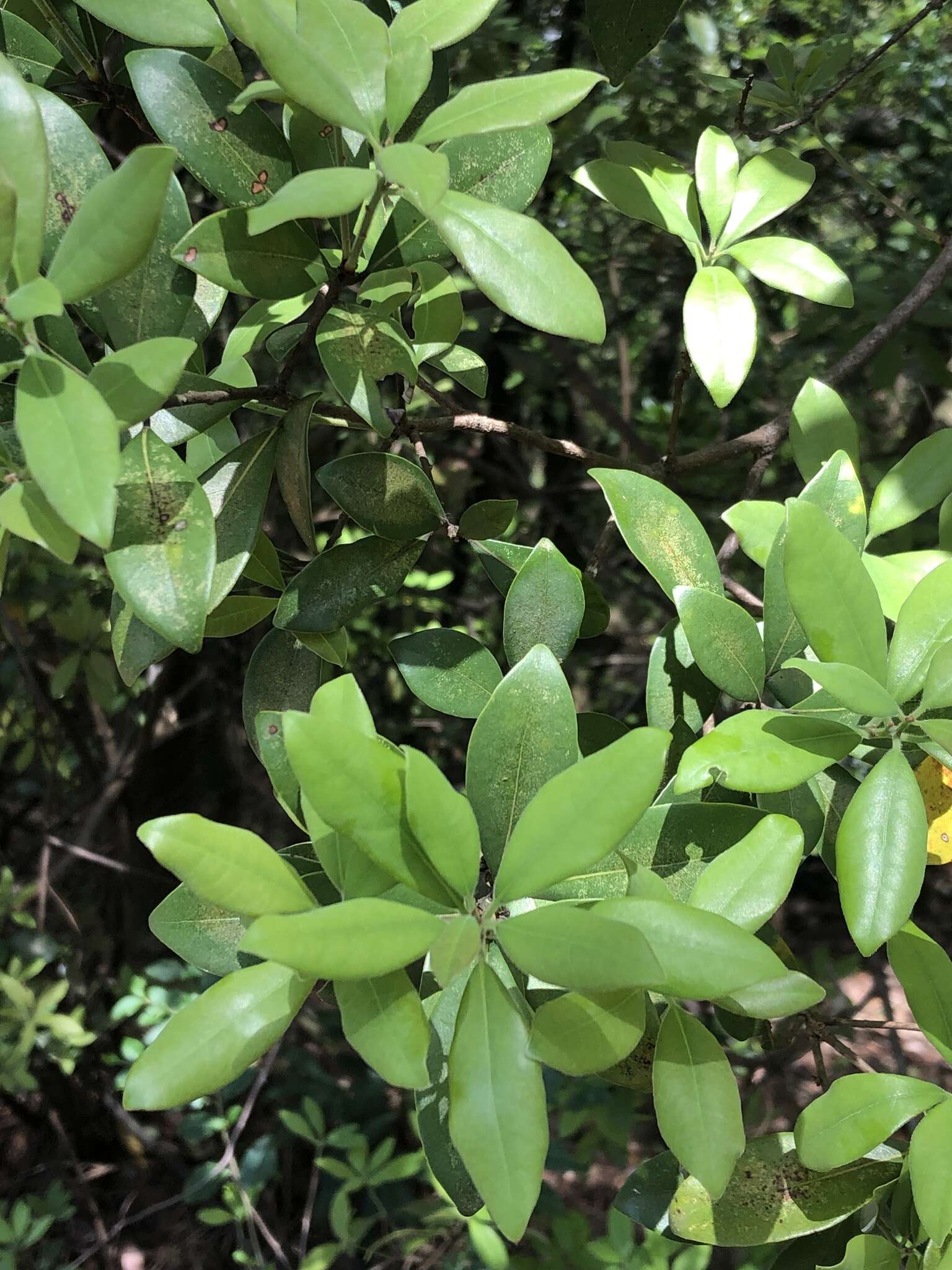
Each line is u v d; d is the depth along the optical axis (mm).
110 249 316
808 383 495
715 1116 330
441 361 542
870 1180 388
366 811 311
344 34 349
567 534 1534
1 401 378
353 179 307
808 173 508
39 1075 1604
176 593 348
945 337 1081
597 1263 993
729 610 414
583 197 1286
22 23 452
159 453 359
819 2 1197
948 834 409
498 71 1041
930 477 467
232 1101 1614
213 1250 1618
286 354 487
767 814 367
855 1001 1391
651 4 506
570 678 1669
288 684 464
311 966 281
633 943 282
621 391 1524
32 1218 1504
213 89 388
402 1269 1458
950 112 1208
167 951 1627
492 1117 299
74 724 1532
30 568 1265
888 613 435
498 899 307
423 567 1545
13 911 1375
